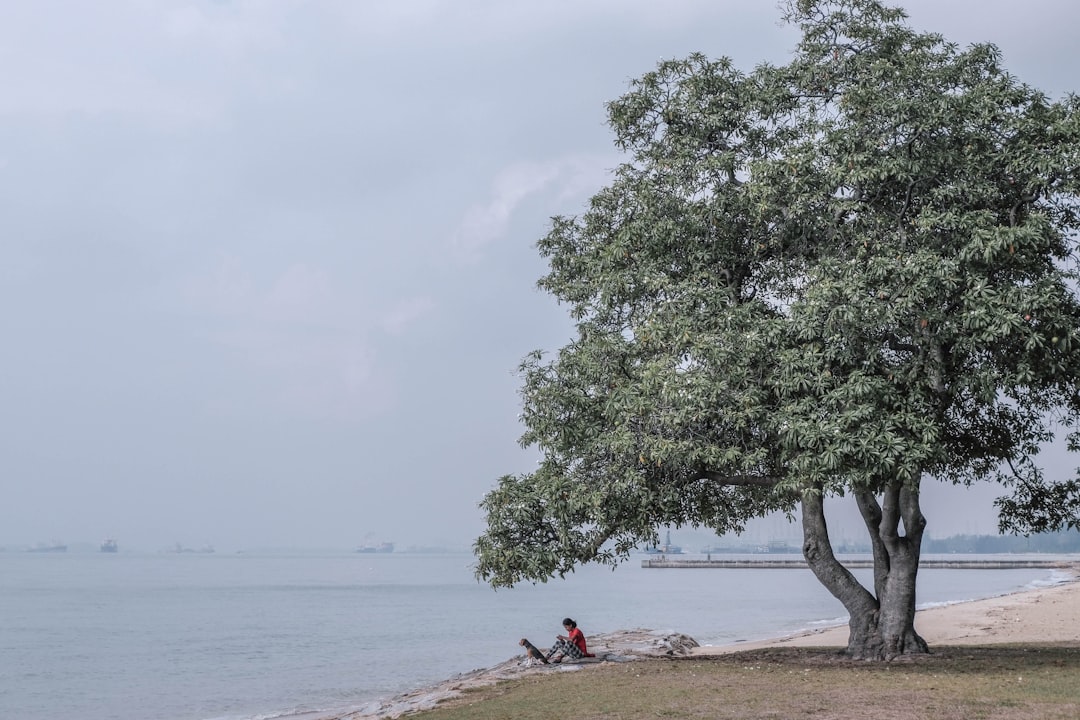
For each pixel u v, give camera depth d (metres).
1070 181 17.92
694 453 17.75
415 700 21.39
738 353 18.02
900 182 19.08
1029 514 22.06
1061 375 18.39
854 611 20.91
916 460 16.81
